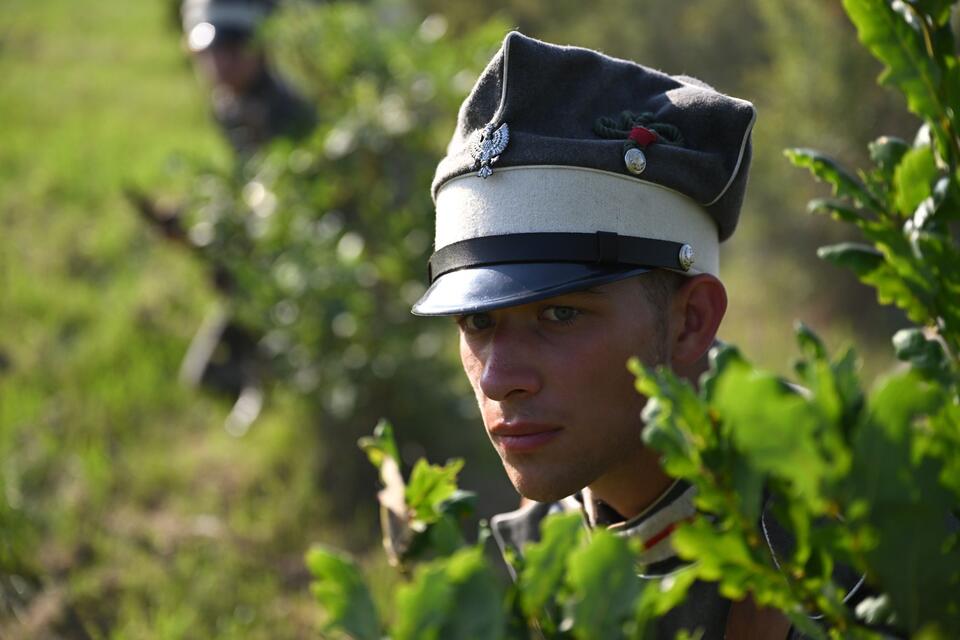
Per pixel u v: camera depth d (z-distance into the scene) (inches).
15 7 665.6
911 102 42.8
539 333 52.4
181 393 209.9
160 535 159.3
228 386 205.0
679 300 56.5
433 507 46.6
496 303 51.6
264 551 157.3
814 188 250.2
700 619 56.1
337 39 173.3
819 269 251.4
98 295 265.9
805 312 250.8
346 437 176.9
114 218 312.5
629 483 57.4
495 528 71.4
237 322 201.0
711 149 57.2
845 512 30.0
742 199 59.6
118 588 145.3
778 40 258.1
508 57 55.6
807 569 32.4
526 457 52.5
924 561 30.2
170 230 181.2
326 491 172.6
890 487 29.3
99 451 182.5
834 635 34.0
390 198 168.7
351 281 165.8
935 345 40.8
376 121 167.0
